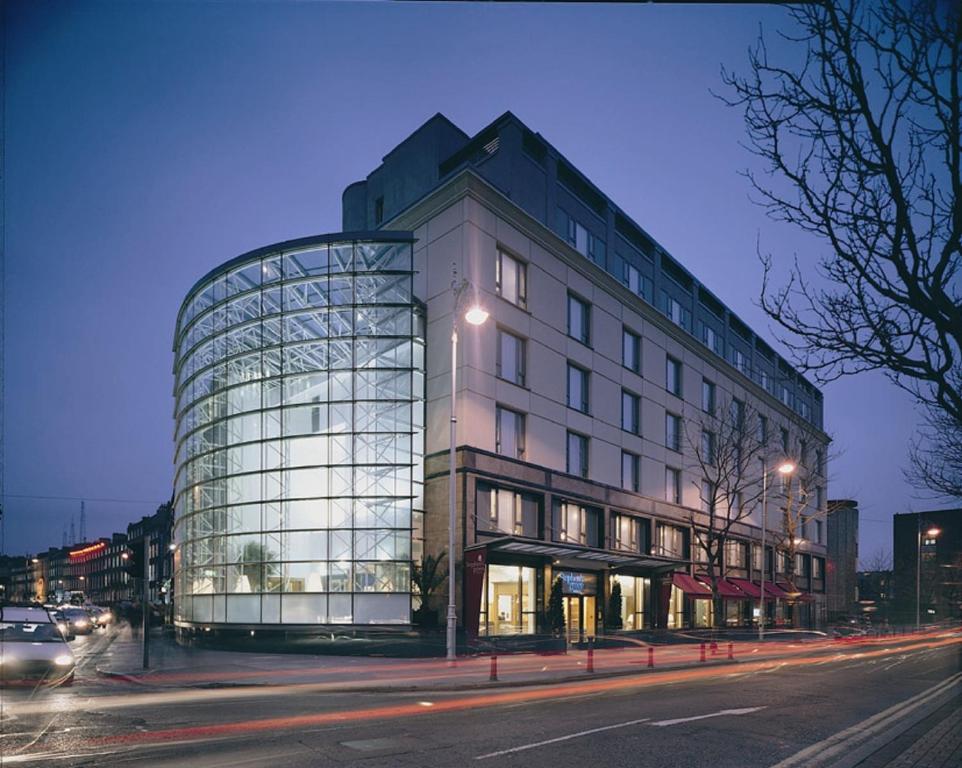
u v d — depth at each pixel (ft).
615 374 141.59
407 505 109.40
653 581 145.48
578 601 125.90
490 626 107.65
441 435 110.52
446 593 103.55
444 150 135.64
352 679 65.98
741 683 68.44
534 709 47.91
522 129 127.85
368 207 151.02
